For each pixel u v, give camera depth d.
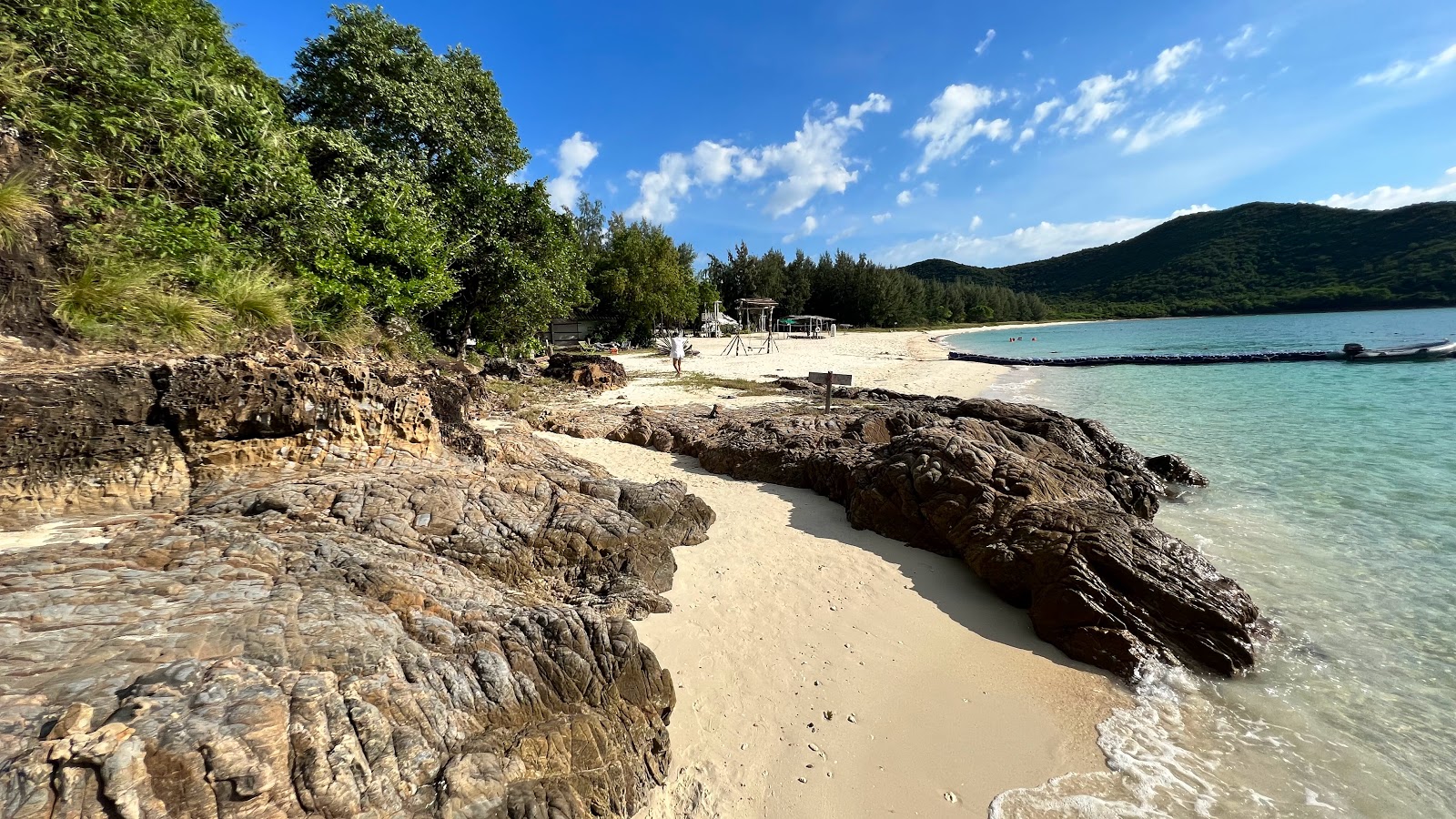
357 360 6.68
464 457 6.98
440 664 3.10
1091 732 4.29
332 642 2.82
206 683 2.30
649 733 3.65
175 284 5.63
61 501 3.81
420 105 13.44
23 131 5.20
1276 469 10.57
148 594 2.85
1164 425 14.66
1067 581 5.53
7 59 5.28
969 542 6.62
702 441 11.24
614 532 5.86
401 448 6.05
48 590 2.68
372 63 13.12
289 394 5.14
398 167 12.26
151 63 6.47
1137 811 3.62
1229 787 3.81
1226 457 11.48
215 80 7.48
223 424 4.74
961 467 7.34
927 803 3.64
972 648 5.27
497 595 4.35
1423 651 5.24
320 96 13.27
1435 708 4.55
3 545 3.16
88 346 4.61
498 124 16.59
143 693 2.16
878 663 4.95
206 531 3.68
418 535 4.81
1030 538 6.14
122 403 4.20
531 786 2.89
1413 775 3.91
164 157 6.24
